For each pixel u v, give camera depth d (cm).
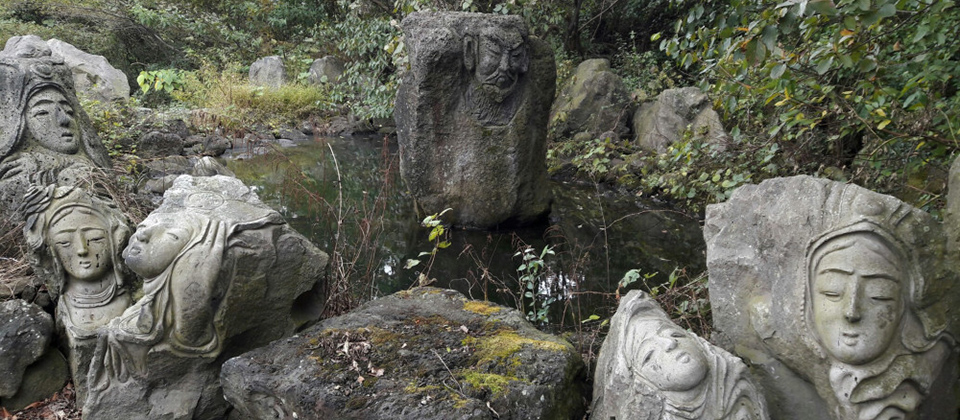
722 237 230
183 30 1531
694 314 334
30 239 302
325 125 1097
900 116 361
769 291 218
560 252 511
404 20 557
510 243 539
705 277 360
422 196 570
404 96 566
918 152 351
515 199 564
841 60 275
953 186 204
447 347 258
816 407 214
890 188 374
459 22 538
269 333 274
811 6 231
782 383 219
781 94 357
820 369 205
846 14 250
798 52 339
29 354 296
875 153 372
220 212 270
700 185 509
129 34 1492
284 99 1168
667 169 597
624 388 209
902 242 192
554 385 242
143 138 700
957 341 200
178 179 286
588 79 819
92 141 468
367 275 446
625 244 522
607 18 1203
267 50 1520
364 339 262
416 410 218
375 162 855
